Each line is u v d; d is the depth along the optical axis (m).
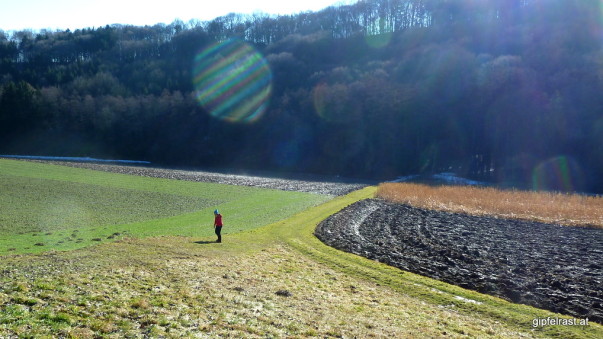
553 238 29.94
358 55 127.81
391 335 12.26
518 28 104.81
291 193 53.16
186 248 22.17
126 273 15.82
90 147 106.81
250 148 103.25
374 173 85.19
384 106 89.19
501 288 18.56
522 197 50.00
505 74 81.62
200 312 12.45
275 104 107.88
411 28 132.75
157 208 39.69
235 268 18.94
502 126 80.00
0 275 14.24
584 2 98.12
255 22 179.25
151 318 11.44
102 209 37.69
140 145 109.44
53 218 32.53
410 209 42.81
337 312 14.23
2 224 29.38
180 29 189.62
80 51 160.00
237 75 116.62
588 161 71.69
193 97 114.31
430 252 25.31
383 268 21.62
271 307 13.84
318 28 158.38
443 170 84.75
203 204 43.03
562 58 84.50
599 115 71.88
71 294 12.68
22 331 9.55
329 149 93.75
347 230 32.03
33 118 106.00
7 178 52.84
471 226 34.47
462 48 96.25
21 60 153.62
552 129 75.06
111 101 112.88
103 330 10.32
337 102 95.06
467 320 14.88
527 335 13.75
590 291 18.03
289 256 23.77
